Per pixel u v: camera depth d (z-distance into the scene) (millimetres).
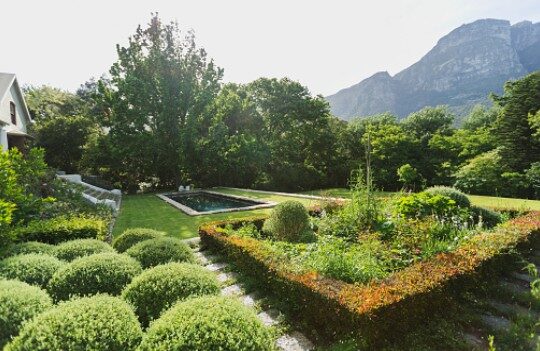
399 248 5023
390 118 32594
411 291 3297
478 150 21688
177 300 2953
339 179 25562
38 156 6586
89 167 20312
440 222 6168
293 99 25109
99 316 2422
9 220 4531
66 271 3525
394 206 6836
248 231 6699
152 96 19281
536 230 5641
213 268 5535
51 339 2195
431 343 3094
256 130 24172
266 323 3658
